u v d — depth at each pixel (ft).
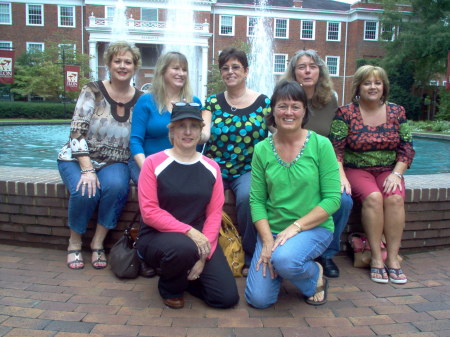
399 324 6.91
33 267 9.03
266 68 93.76
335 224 8.89
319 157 7.89
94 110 9.46
